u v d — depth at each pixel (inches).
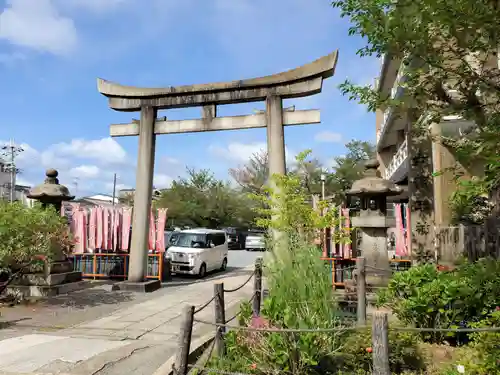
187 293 406.3
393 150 886.4
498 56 140.5
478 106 133.5
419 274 218.5
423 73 138.8
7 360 190.1
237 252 1093.8
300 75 397.7
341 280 389.1
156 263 492.4
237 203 1667.1
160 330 257.9
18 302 347.6
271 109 406.9
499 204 276.4
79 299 365.7
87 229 513.0
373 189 331.0
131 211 515.5
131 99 450.0
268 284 174.1
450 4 103.7
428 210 386.0
